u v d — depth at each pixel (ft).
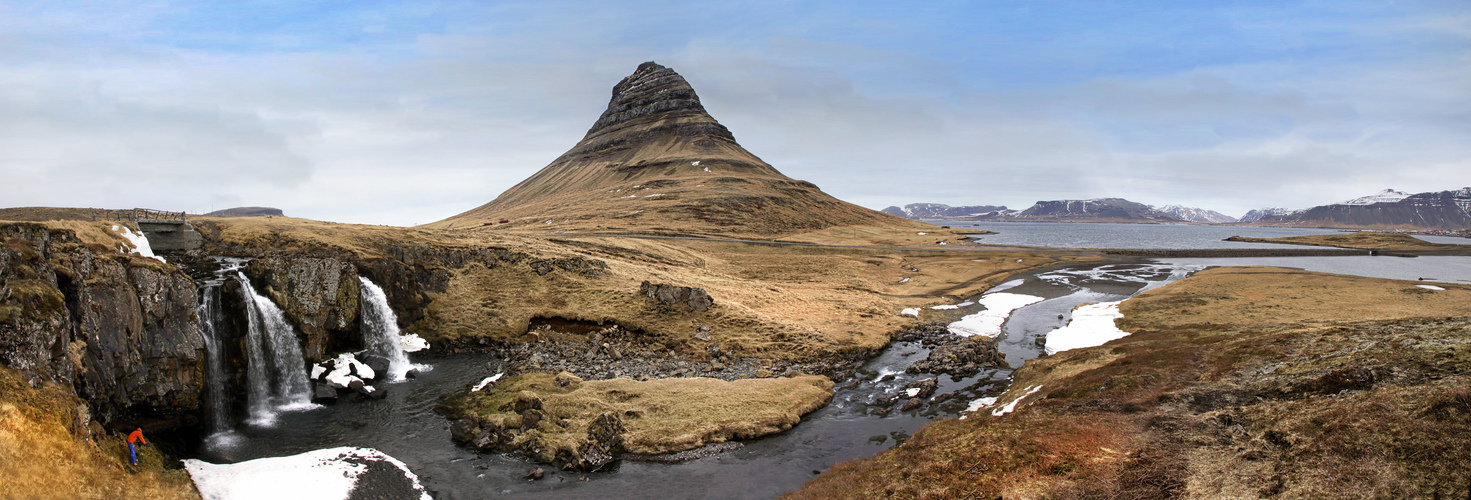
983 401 146.51
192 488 98.17
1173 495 77.30
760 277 375.66
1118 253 506.48
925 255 472.03
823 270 399.03
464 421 127.75
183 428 123.13
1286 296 249.75
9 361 88.17
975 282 354.33
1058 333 215.92
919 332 224.53
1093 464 87.25
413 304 206.08
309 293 169.68
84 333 109.60
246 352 144.77
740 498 104.17
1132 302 255.29
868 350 198.70
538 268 239.09
